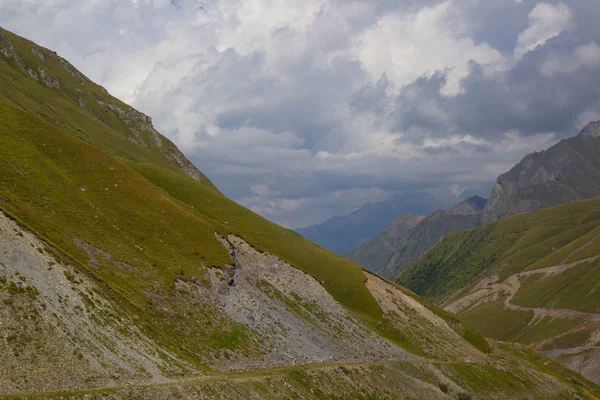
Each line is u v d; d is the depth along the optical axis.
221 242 104.75
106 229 86.38
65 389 45.47
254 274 106.94
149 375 55.31
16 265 54.66
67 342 51.38
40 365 46.69
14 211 71.81
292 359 84.94
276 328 92.06
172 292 80.00
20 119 104.44
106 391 46.94
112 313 61.38
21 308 50.53
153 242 91.50
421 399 96.62
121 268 77.50
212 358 72.19
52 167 95.44
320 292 119.31
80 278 61.59
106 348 55.00
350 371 87.94
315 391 75.12
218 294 88.75
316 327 104.56
